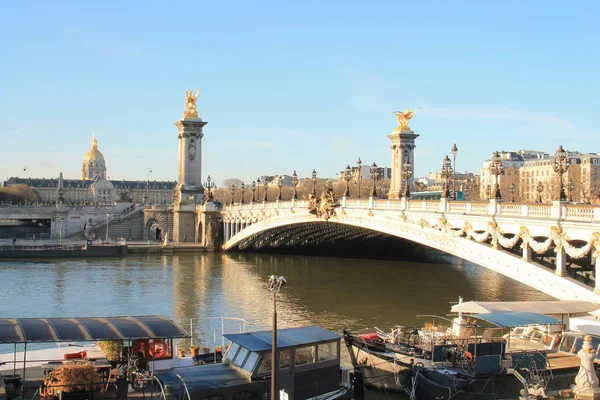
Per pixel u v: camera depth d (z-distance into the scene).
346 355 56.53
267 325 68.25
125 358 38.28
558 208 57.09
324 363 39.69
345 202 102.06
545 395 40.12
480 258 68.56
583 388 40.09
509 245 63.81
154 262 134.75
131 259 141.12
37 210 183.88
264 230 135.38
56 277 106.69
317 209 109.00
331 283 100.69
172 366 40.69
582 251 54.47
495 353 43.50
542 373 42.72
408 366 45.72
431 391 43.41
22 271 114.38
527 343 47.91
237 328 66.81
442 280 104.38
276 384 35.12
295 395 38.41
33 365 39.69
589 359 40.16
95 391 34.22
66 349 42.50
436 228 77.19
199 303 82.50
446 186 76.50
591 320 46.62
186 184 179.75
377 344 49.34
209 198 170.00
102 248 145.88
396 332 54.94
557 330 49.19
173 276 110.06
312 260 139.62
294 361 38.56
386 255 141.25
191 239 176.88
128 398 34.91
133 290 93.38
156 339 39.00
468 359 44.09
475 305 49.41
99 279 104.94
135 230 187.50
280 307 79.38
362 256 145.75
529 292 90.81
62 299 84.88
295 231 134.50
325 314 74.50
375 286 97.50
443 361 45.72
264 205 135.75
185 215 176.88
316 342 39.50
